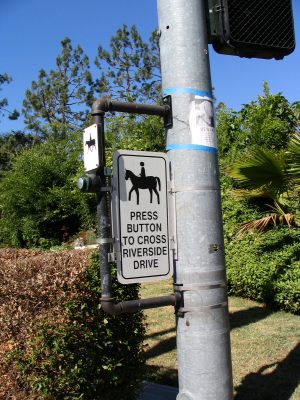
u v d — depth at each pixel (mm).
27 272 4234
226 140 12922
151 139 15836
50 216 17422
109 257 3244
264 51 3596
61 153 19062
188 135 3455
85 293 3967
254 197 8922
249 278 8688
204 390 3330
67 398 3844
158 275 3408
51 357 3732
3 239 18891
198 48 3506
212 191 3477
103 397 4168
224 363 3396
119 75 37844
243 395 4898
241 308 8453
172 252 3473
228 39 3465
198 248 3398
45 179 18094
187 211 3420
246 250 8922
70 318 3865
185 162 3447
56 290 3947
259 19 3529
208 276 3396
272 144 11961
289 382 5148
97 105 3266
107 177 3314
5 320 4035
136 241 3350
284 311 8125
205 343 3354
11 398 3908
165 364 5914
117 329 4215
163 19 3572
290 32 3621
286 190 7832
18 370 3891
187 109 3465
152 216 3420
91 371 3982
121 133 16250
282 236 8281
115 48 37750
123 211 3322
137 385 4484
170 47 3523
